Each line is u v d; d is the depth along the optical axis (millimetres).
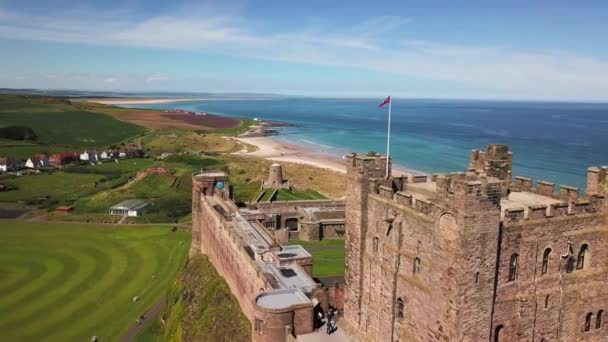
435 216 43438
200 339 77812
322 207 137375
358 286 56594
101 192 188250
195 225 114250
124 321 93062
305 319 59188
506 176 54531
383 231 51906
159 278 111375
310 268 78938
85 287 105812
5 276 110250
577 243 47906
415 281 46906
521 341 46219
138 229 144750
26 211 167375
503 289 44406
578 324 48969
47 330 88250
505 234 43531
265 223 117312
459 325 41406
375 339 54188
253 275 69938
